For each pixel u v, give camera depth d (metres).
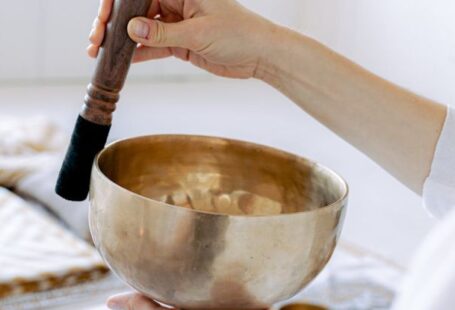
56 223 1.73
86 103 0.88
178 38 0.92
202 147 0.97
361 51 4.40
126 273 0.83
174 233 0.78
